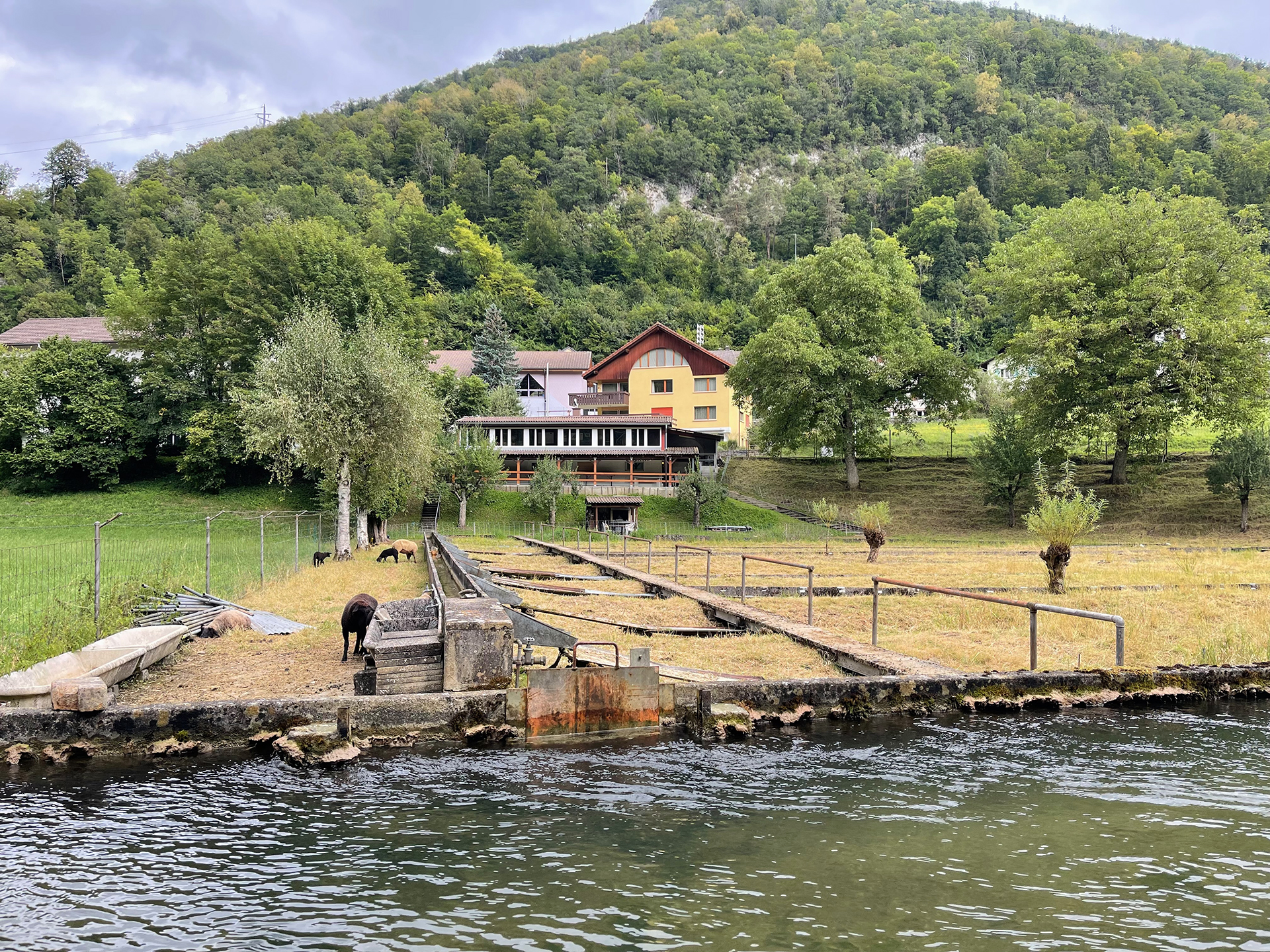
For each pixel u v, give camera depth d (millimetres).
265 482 57531
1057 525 18766
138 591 14938
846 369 54562
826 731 8891
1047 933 4555
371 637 9898
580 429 58469
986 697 9617
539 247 143000
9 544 34594
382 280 59906
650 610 16781
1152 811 6473
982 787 7059
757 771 7562
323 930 4645
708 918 4742
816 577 23047
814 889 5109
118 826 6258
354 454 32812
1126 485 50344
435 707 8570
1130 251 47406
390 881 5273
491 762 7895
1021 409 50094
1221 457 43625
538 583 20953
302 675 10734
